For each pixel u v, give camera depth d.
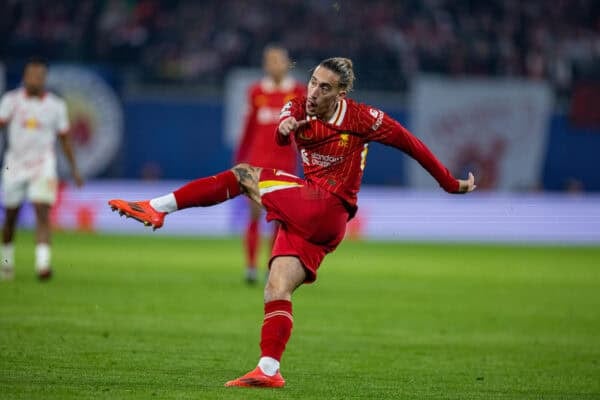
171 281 50.53
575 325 38.94
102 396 21.08
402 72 105.75
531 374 27.23
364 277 58.06
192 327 34.25
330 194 23.08
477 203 102.69
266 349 22.66
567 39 119.56
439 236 101.75
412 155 23.59
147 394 21.47
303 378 25.14
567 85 109.81
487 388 24.70
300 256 22.77
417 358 29.56
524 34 119.50
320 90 22.53
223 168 99.56
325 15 117.38
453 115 103.44
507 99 103.81
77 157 96.94
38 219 47.44
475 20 120.38
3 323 33.16
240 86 99.50
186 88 99.56
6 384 22.30
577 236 103.31
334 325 36.66
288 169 50.44
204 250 75.00
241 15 116.06
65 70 96.75
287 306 22.62
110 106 97.50
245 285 49.81
